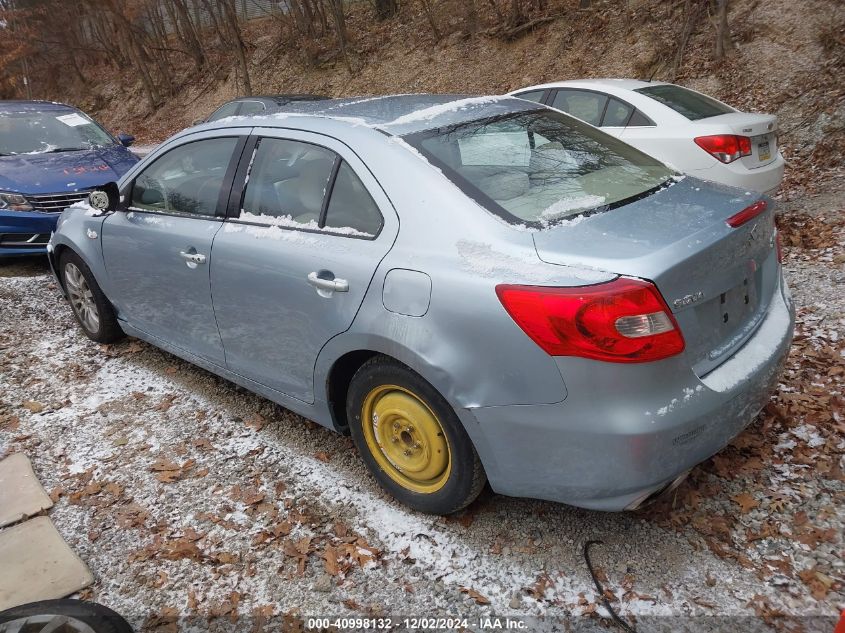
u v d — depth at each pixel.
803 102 8.64
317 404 3.06
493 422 2.34
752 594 2.30
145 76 22.27
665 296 2.12
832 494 2.68
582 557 2.53
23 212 6.17
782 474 2.83
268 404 3.82
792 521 2.58
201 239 3.38
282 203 3.08
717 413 2.26
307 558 2.66
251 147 3.29
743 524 2.60
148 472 3.28
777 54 9.64
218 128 3.52
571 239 2.29
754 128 5.64
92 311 4.66
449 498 2.64
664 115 5.98
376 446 2.88
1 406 4.00
